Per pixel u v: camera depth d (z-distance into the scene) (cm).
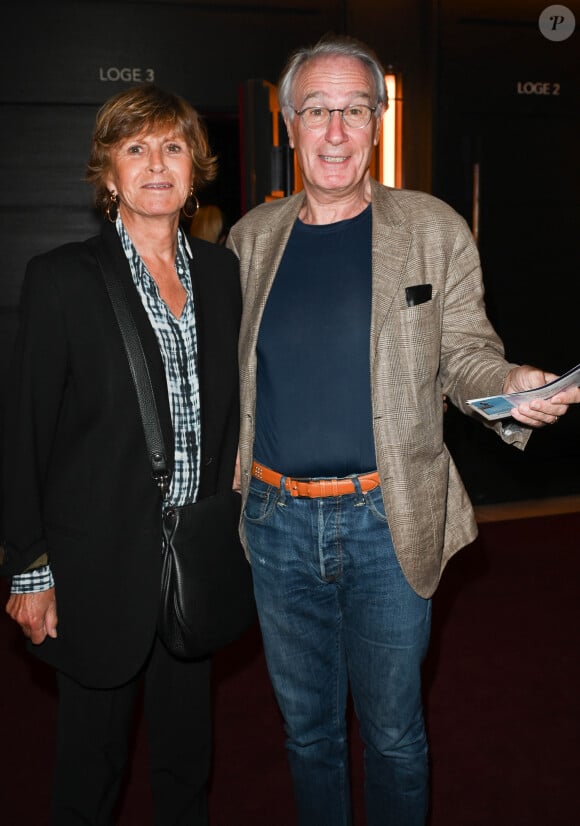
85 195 464
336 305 180
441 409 188
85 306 170
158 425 174
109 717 185
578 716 283
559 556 441
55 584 177
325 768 198
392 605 182
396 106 495
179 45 462
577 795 240
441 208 186
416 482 179
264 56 475
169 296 182
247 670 321
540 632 349
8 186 456
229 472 190
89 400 172
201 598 178
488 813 233
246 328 188
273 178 374
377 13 488
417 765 188
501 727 277
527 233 525
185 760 201
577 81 520
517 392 169
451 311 187
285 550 186
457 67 498
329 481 180
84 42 450
